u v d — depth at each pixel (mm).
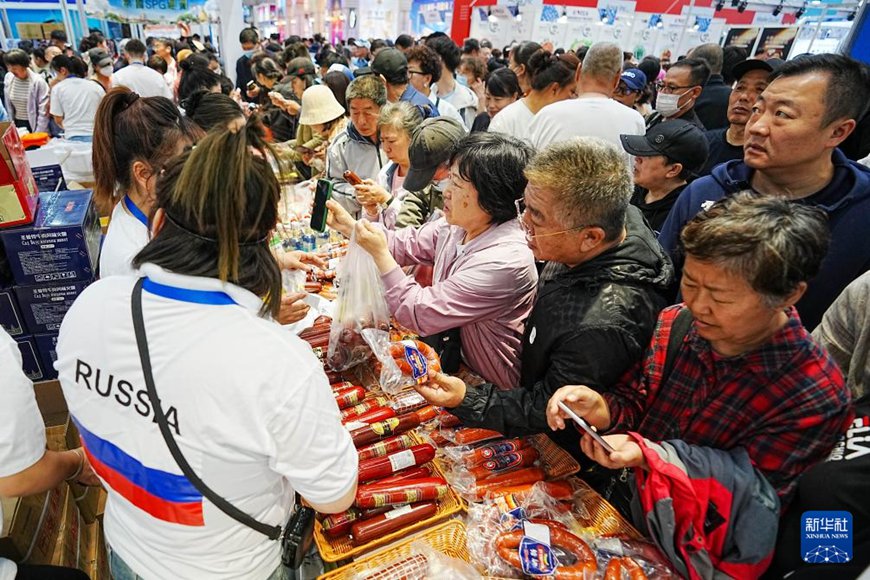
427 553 1084
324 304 2008
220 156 691
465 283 1456
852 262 1520
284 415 742
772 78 1629
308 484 808
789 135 1463
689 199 1838
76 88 4867
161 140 1430
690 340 1131
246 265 768
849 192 1505
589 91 2945
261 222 748
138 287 757
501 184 1447
